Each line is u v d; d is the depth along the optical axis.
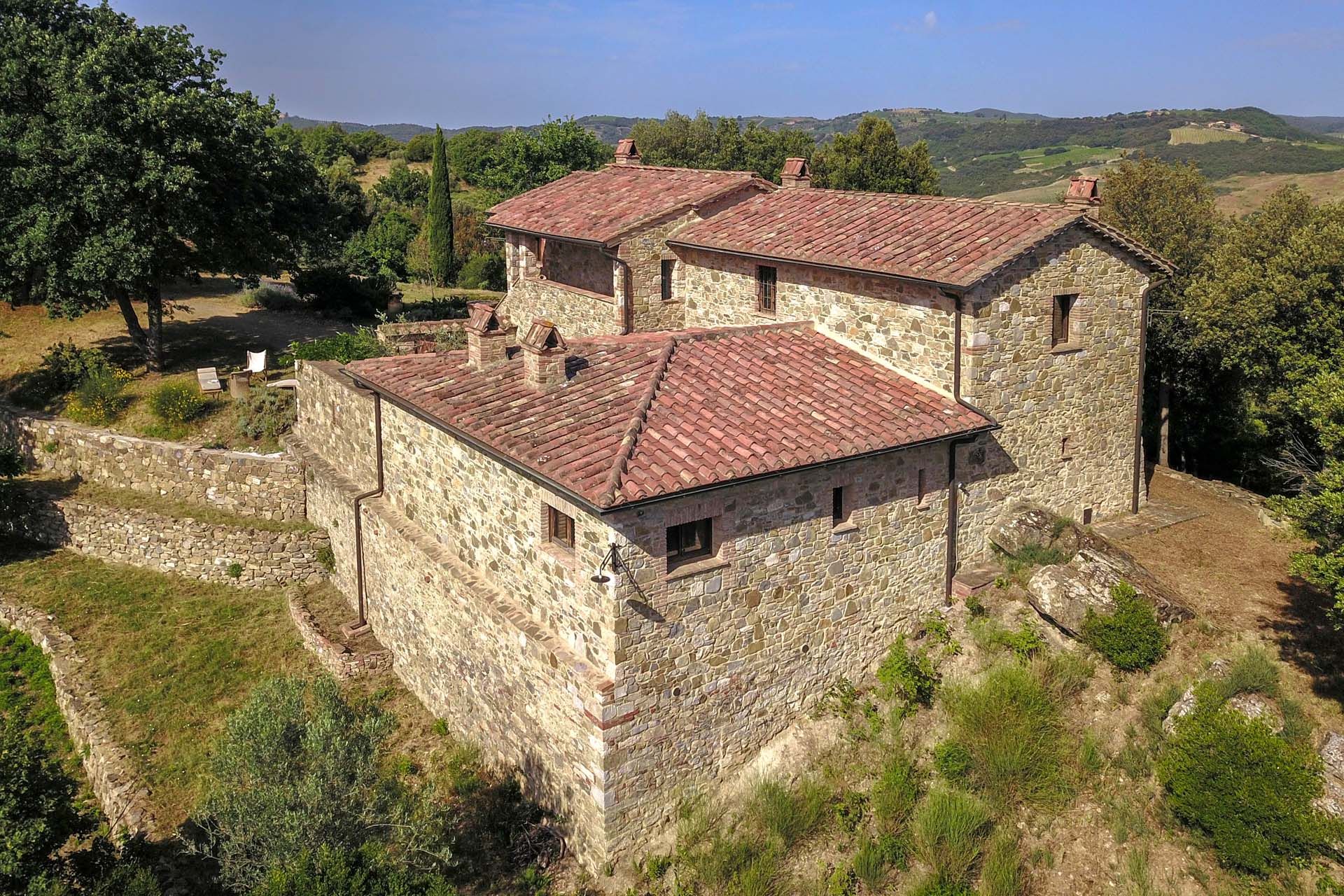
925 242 18.98
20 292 31.80
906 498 17.31
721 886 14.40
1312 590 18.95
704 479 13.76
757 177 24.48
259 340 34.69
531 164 48.72
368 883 12.30
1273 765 14.33
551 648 14.98
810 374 17.83
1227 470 32.56
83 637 22.08
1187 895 14.32
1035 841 15.22
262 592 23.98
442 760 17.83
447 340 29.28
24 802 13.38
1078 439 20.64
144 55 26.91
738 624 15.32
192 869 15.51
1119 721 16.33
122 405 28.84
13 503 26.69
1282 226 26.58
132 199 26.69
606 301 24.70
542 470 13.87
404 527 19.39
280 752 13.62
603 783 14.27
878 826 15.33
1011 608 18.09
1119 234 19.53
